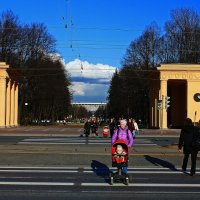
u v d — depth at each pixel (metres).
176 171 16.86
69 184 13.33
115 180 13.99
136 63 90.50
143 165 18.73
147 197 11.22
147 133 52.94
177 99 78.56
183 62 87.94
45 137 40.41
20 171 16.47
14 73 79.25
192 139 15.80
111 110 115.69
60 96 94.50
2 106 71.81
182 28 86.75
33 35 88.19
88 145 29.75
